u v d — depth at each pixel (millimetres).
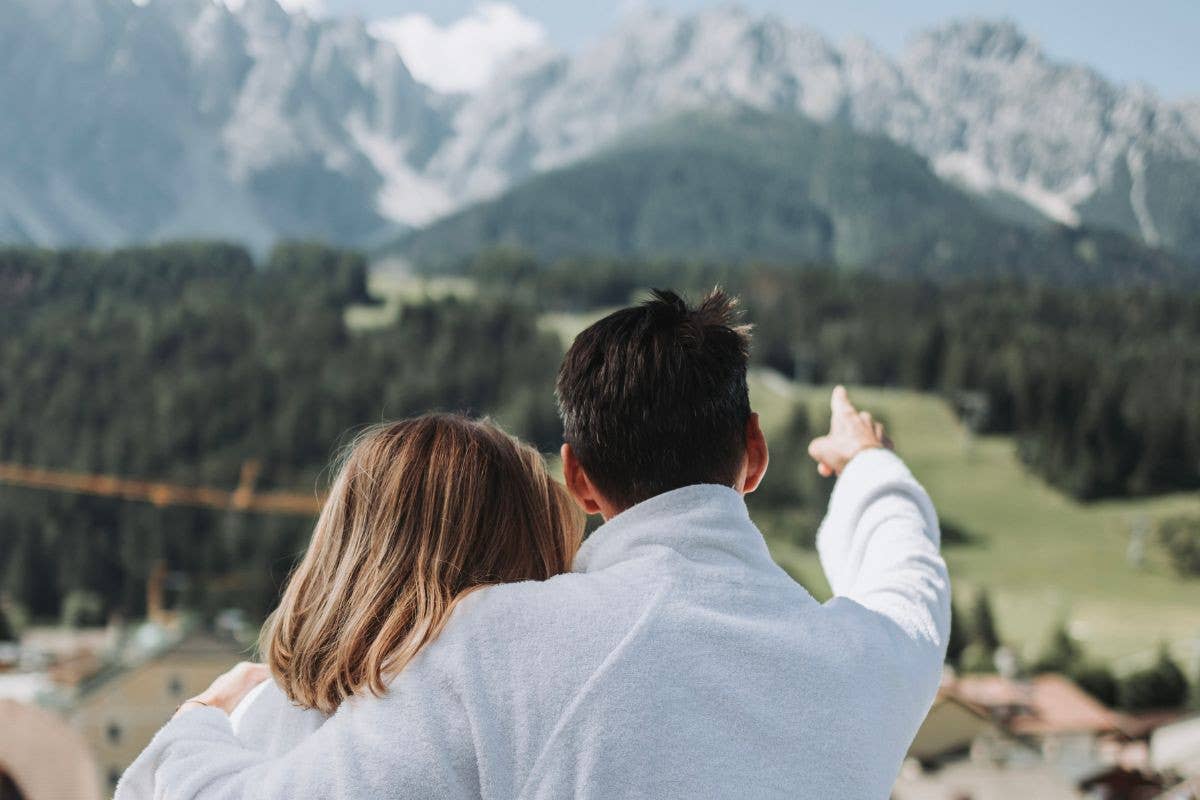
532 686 1086
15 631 69812
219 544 76500
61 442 90500
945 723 28766
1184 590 73812
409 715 1077
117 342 105938
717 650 1130
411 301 136625
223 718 1271
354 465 1293
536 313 123688
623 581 1178
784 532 72375
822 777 1105
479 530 1234
